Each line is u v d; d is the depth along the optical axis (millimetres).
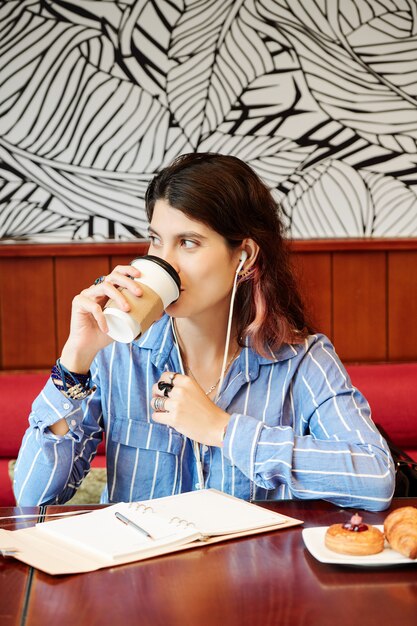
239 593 880
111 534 1039
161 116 2887
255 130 2908
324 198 2947
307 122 2916
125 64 2861
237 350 1435
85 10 2836
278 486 1370
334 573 936
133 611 836
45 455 1274
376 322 2920
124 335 1156
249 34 2873
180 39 2861
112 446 1405
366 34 2895
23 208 2896
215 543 1031
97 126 2883
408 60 2908
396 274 2910
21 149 2877
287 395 1413
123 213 2916
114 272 1154
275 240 1384
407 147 2939
